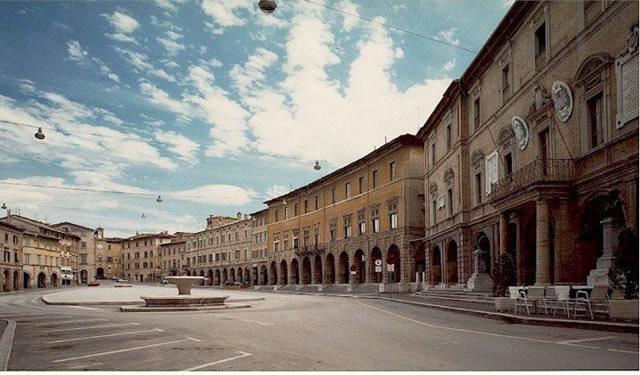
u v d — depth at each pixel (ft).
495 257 93.81
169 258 433.89
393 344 37.70
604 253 60.13
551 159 67.36
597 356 30.83
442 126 128.88
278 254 268.00
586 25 63.62
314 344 38.32
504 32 88.17
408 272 164.86
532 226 81.15
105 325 56.08
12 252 254.47
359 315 68.85
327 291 193.47
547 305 55.36
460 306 75.66
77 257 389.19
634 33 53.83
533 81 78.28
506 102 88.94
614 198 58.08
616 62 57.16
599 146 60.34
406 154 168.66
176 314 74.90
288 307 90.74
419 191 168.35
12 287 251.39
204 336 44.42
